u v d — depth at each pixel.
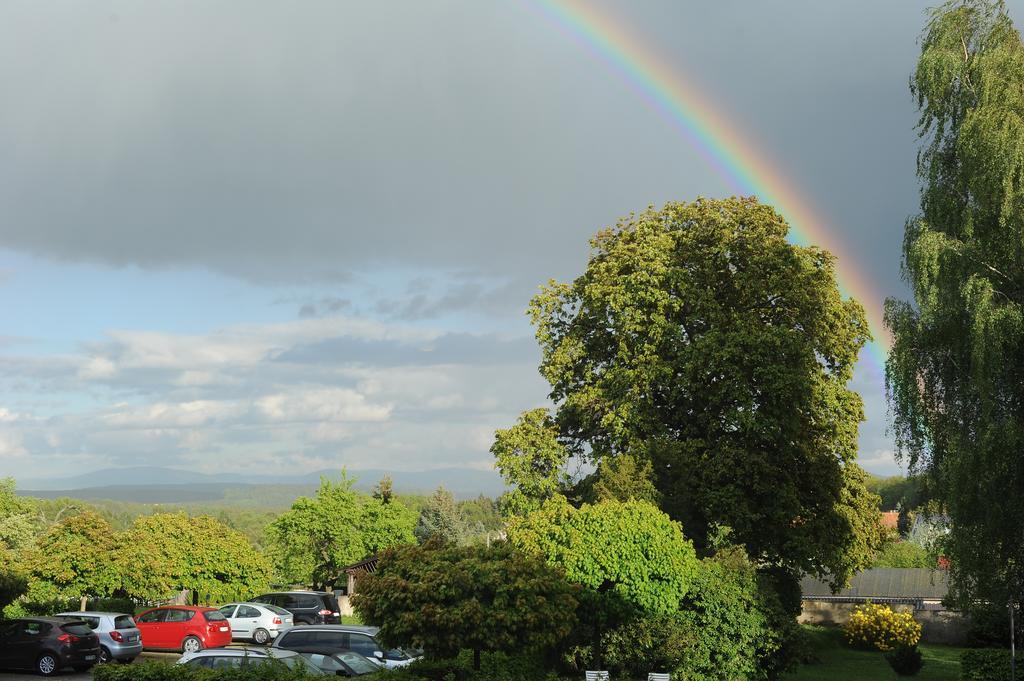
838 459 42.62
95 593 43.25
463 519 145.00
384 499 91.88
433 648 20.50
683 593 28.55
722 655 28.94
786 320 43.22
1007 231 26.23
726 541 33.62
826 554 39.69
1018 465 25.33
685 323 43.72
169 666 20.48
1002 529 25.75
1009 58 27.70
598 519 28.62
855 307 43.56
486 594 21.09
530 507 41.62
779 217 44.56
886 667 45.38
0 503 78.00
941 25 29.77
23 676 30.88
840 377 43.44
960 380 26.84
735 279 42.88
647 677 29.22
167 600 57.00
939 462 27.47
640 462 37.78
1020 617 27.91
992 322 24.95
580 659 29.70
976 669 29.23
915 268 27.34
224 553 52.88
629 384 41.34
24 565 42.22
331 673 21.89
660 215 45.59
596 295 43.00
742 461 38.06
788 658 31.09
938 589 64.69
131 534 45.22
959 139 27.47
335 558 64.88
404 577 20.92
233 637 41.19
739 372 39.19
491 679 21.28
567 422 44.69
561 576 22.08
